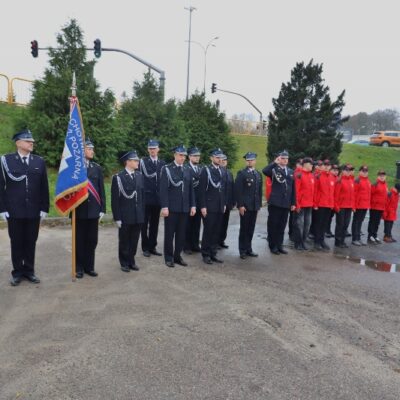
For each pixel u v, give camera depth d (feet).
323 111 54.70
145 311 16.47
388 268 25.21
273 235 27.61
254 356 13.33
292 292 19.65
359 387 11.88
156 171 25.80
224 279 21.11
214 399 11.02
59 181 19.22
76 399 10.82
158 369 12.34
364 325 16.20
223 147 65.67
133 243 21.93
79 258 20.43
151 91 57.26
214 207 24.22
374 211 33.47
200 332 14.82
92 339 13.98
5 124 57.41
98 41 52.65
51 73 45.96
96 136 45.88
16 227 18.90
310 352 13.78
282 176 26.99
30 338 13.93
